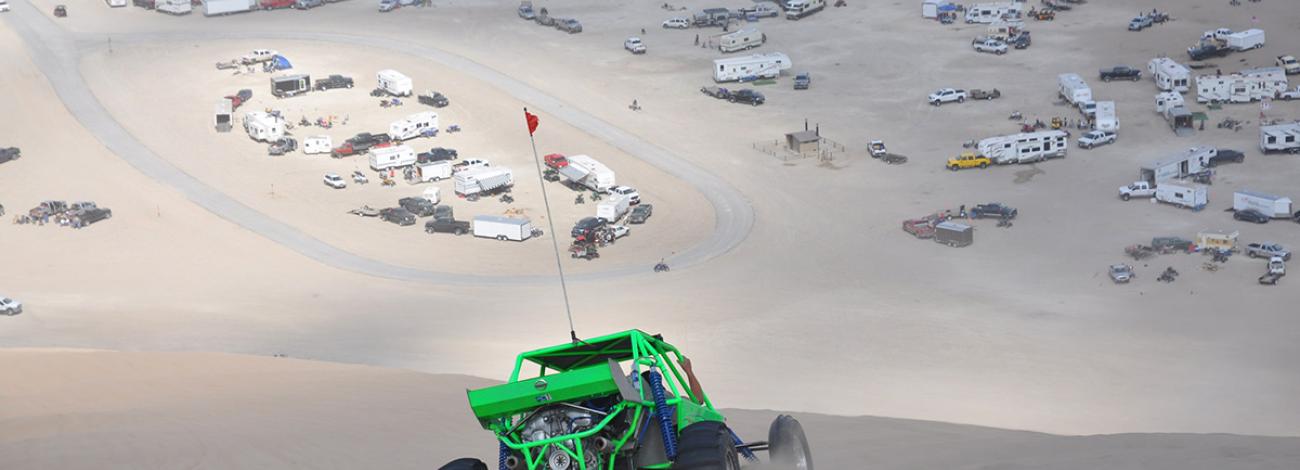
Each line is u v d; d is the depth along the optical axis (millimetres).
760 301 179000
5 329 178875
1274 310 167875
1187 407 129250
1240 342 155000
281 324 178500
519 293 190375
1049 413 127062
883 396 133750
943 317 168125
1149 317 166750
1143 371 142875
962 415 124250
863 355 152000
